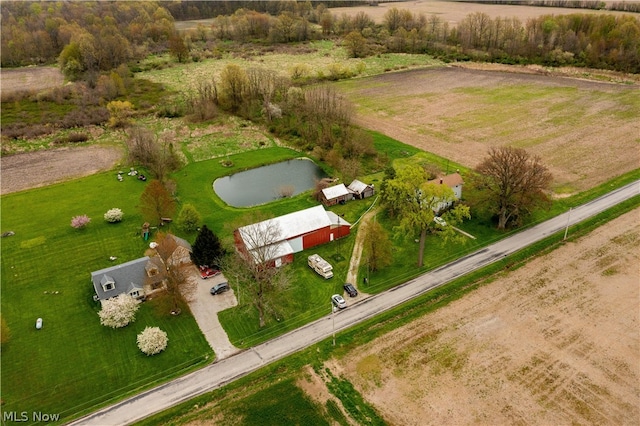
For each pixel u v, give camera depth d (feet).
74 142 410.52
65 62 587.68
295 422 162.09
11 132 420.36
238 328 204.13
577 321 201.67
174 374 182.39
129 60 649.20
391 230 269.85
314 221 256.93
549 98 487.61
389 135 405.59
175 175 344.69
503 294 218.79
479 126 421.59
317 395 171.94
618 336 193.36
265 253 226.58
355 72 595.47
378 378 177.99
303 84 542.57
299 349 192.13
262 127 435.94
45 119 451.12
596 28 631.56
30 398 172.86
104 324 203.82
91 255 253.24
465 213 233.35
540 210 283.38
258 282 201.98
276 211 291.99
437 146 380.58
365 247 233.35
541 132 402.11
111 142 409.28
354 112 455.22
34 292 226.58
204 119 452.35
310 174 349.61
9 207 302.45
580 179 319.06
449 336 195.83
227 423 162.71
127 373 183.11
